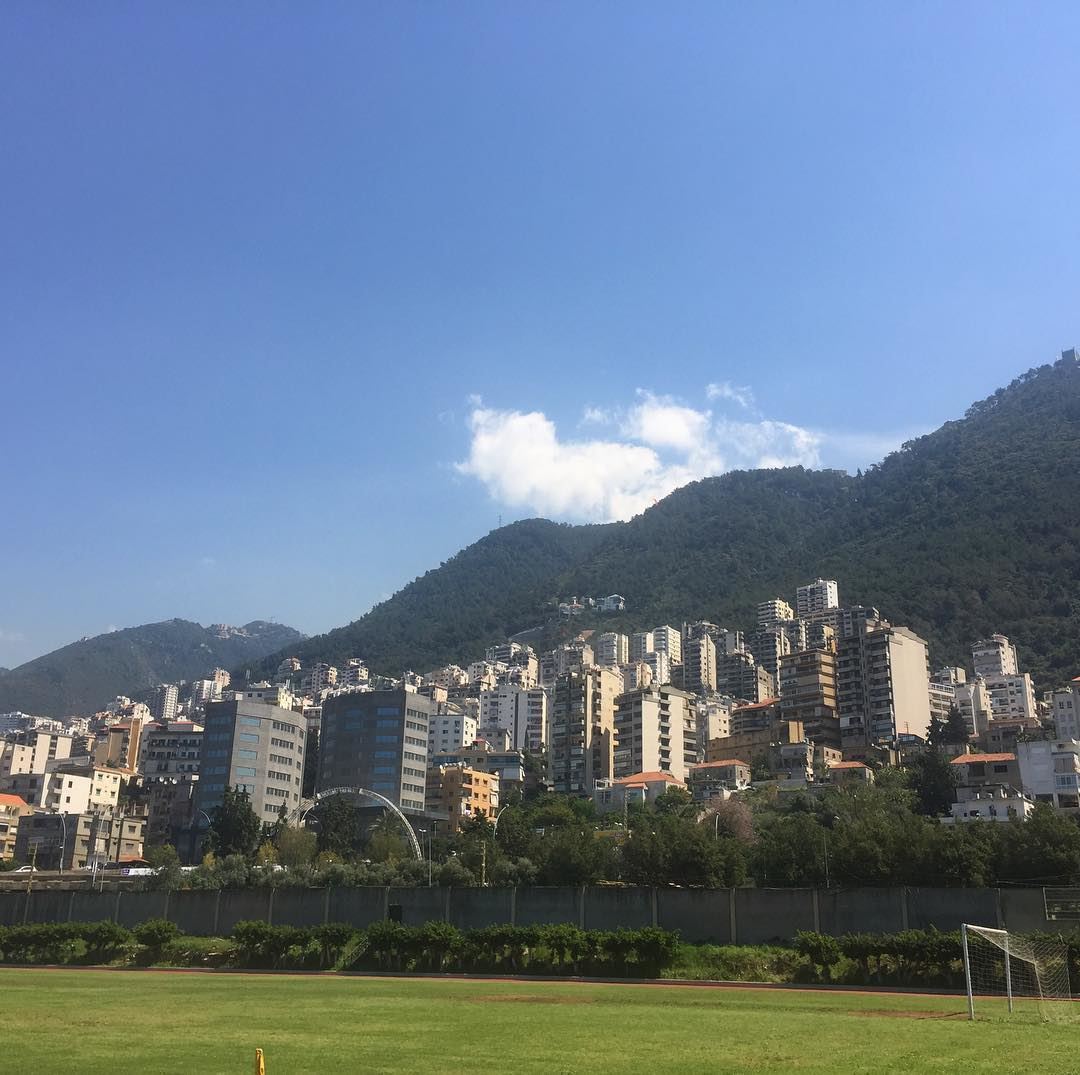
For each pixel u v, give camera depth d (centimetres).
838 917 7950
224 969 8888
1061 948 6519
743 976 7556
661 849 11081
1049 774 18538
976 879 9800
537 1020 4650
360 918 9362
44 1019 4622
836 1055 3481
